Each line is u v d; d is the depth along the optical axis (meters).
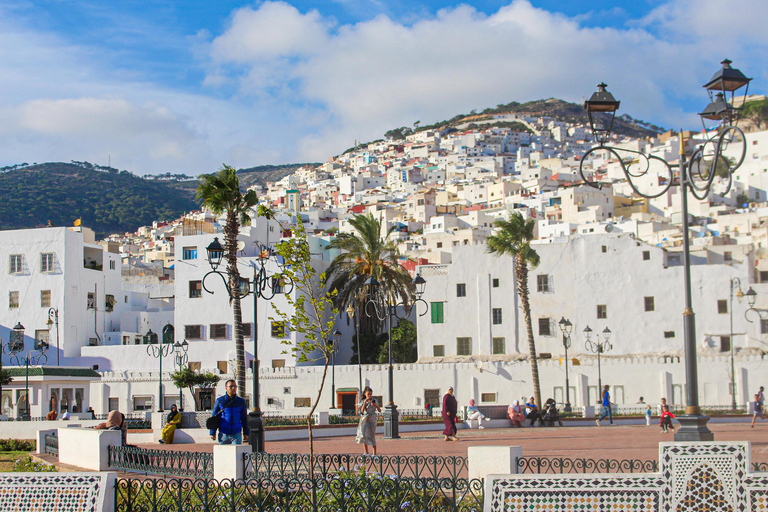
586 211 139.00
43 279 71.62
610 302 67.38
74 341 71.75
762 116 182.88
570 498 11.04
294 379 64.38
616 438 33.59
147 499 14.48
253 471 16.83
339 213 193.75
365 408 24.14
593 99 19.58
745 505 10.75
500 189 191.50
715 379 59.03
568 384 60.66
